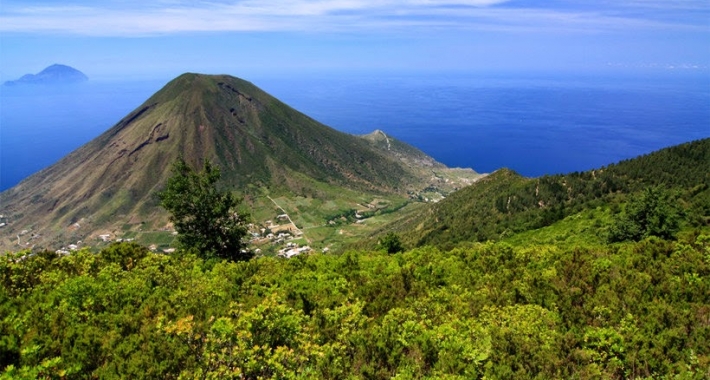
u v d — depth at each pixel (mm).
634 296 15367
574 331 13320
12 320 12641
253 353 10406
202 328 12266
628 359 11258
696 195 66312
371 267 23016
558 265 20297
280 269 21984
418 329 12617
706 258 18875
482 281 19594
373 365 11172
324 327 13633
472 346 11891
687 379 10094
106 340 11781
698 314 13984
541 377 10484
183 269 21156
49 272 18922
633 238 45438
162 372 10461
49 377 10008
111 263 21094
